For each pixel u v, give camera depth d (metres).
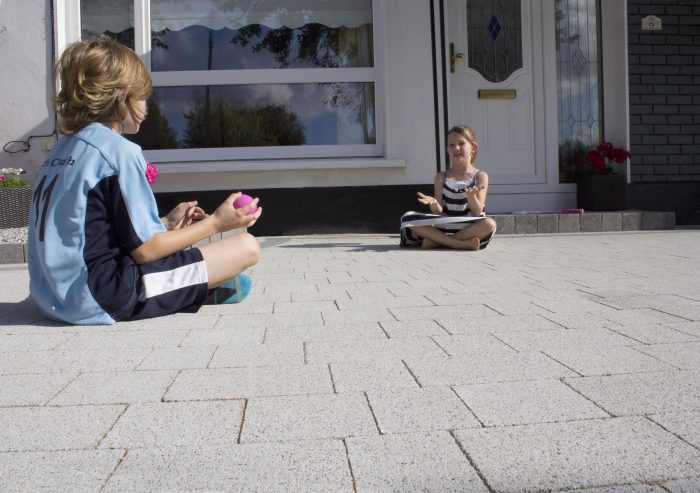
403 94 5.79
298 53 5.91
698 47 6.61
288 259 4.16
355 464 1.09
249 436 1.22
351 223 5.77
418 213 4.72
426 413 1.33
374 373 1.61
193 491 1.01
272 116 5.87
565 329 2.05
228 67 5.86
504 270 3.47
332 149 5.87
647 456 1.11
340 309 2.45
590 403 1.37
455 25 6.55
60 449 1.18
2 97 5.42
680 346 1.82
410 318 2.26
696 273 3.24
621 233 5.57
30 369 1.69
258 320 2.27
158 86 5.77
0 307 2.62
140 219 2.20
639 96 6.60
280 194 5.71
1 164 5.45
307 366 1.68
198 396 1.46
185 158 5.78
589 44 6.70
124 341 1.98
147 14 5.71
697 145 6.63
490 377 1.56
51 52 5.42
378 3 5.80
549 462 1.09
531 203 6.64
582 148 6.66
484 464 1.08
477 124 6.59
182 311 2.41
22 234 4.64
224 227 2.38
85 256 2.17
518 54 6.62
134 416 1.34
